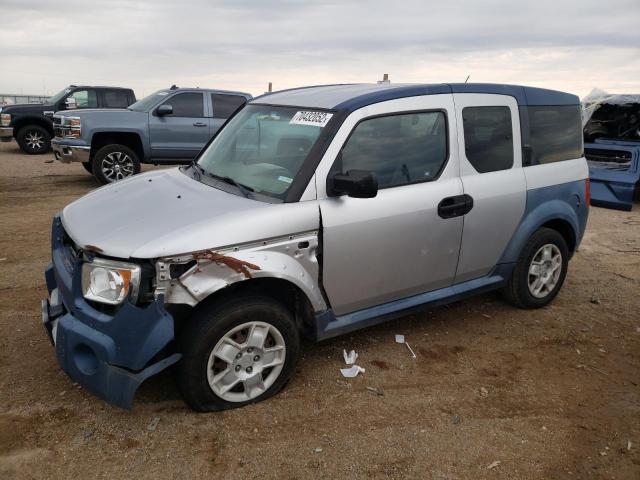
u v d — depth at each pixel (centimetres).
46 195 994
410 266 394
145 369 299
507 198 439
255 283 339
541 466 303
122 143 1101
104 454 296
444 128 409
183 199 354
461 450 312
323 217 343
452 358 416
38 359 388
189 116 1128
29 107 1612
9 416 323
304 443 312
